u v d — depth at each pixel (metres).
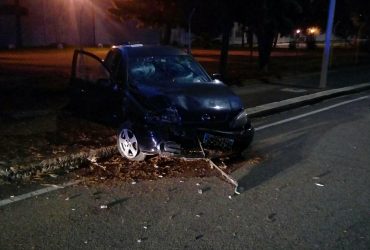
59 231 4.10
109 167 6.00
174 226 4.23
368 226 4.27
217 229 4.18
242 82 15.09
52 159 5.97
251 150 7.00
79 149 6.53
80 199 4.88
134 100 6.29
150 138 5.81
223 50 15.69
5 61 21.84
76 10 39.78
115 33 42.09
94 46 39.69
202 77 7.21
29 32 37.72
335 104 11.87
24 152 6.30
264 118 9.86
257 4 14.30
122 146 6.32
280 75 17.52
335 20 26.66
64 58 25.00
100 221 4.33
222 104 6.12
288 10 16.22
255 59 26.95
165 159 6.26
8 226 4.19
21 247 3.80
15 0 35.66
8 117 8.59
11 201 4.80
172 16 15.33
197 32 18.11
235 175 5.77
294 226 4.26
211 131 5.84
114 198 4.92
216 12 14.74
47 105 9.91
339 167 6.18
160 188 5.24
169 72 7.02
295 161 6.44
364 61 27.08
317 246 3.87
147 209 4.63
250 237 4.03
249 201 4.89
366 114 10.23
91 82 7.71
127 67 6.86
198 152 5.77
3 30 35.97
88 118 7.93
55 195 4.99
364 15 26.88
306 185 5.44
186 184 5.38
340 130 8.52
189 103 5.92
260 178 5.67
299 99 11.80
